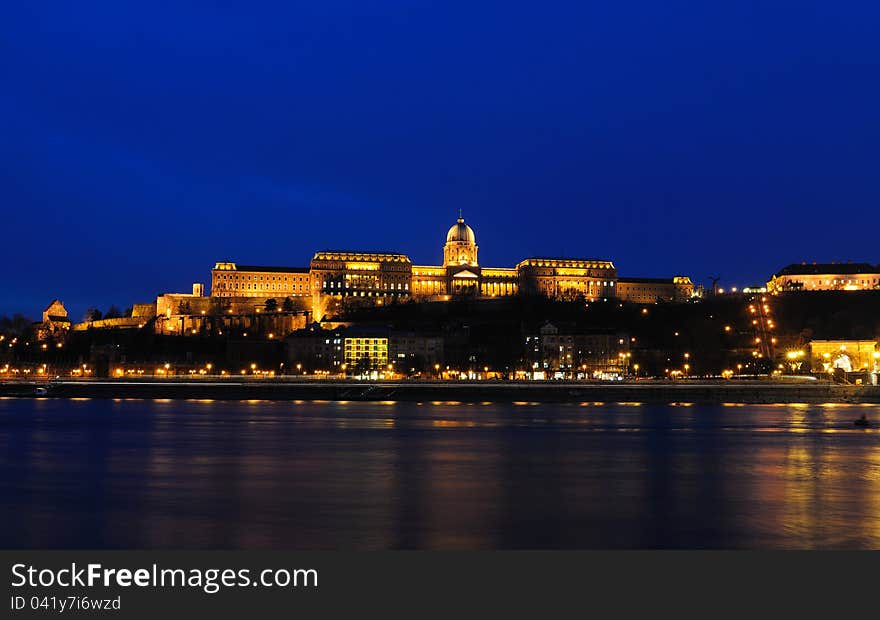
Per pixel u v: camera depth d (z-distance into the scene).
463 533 80.50
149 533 80.69
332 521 85.50
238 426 198.00
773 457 136.75
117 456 138.25
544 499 97.62
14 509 92.06
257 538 78.62
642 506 93.44
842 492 102.38
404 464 128.12
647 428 193.62
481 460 132.88
